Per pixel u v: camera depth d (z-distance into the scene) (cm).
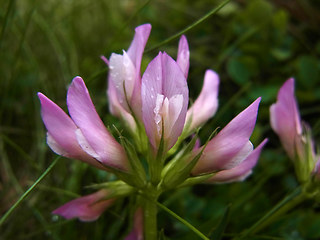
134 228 7
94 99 12
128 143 6
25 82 11
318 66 12
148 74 5
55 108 6
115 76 6
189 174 6
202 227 9
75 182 9
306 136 7
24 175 10
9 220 9
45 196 10
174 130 6
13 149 10
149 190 6
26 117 11
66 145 6
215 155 6
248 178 11
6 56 12
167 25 15
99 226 9
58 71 13
